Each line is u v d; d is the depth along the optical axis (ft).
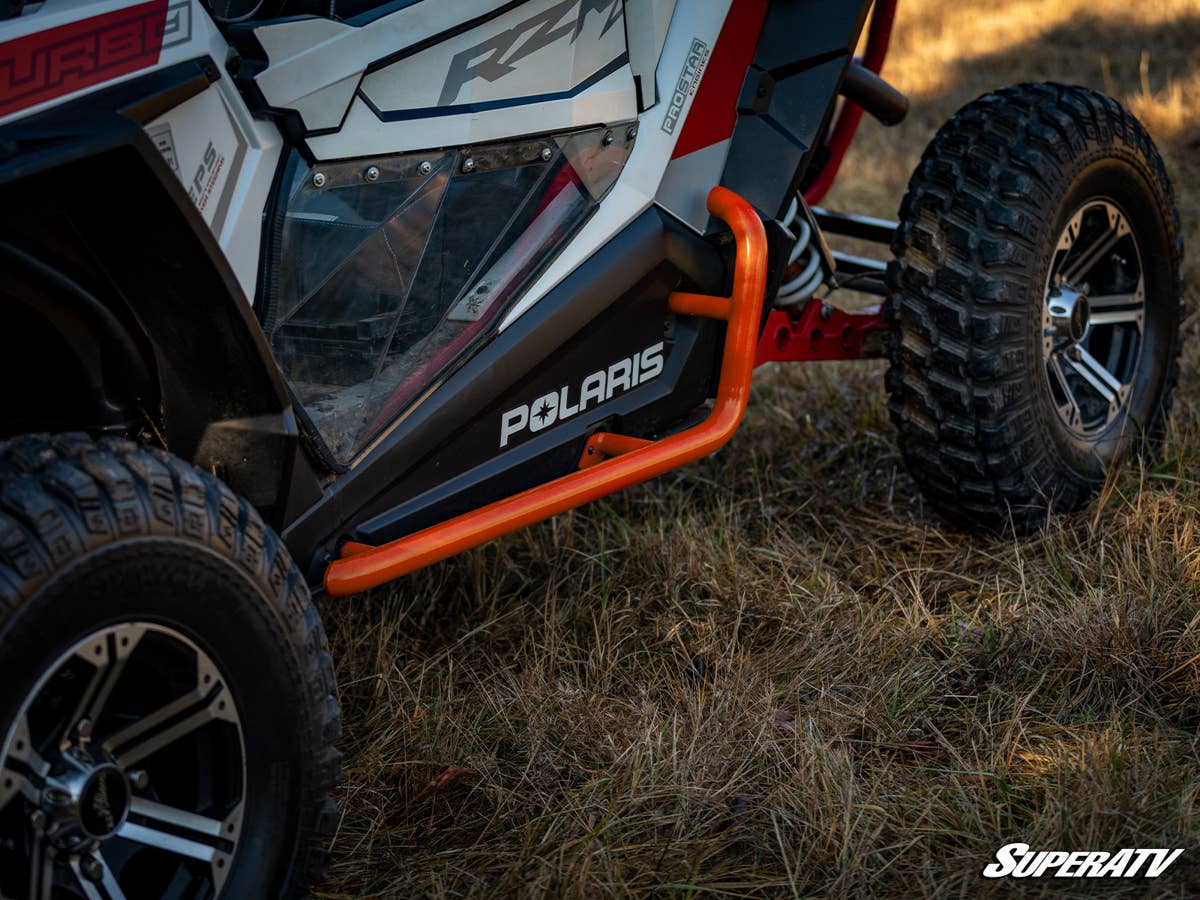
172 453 6.10
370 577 6.61
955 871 6.01
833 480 11.10
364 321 6.77
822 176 11.85
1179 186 18.11
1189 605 8.02
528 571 9.34
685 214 8.32
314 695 5.68
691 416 8.89
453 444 7.34
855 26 8.61
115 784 4.89
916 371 9.39
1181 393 11.89
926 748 7.22
